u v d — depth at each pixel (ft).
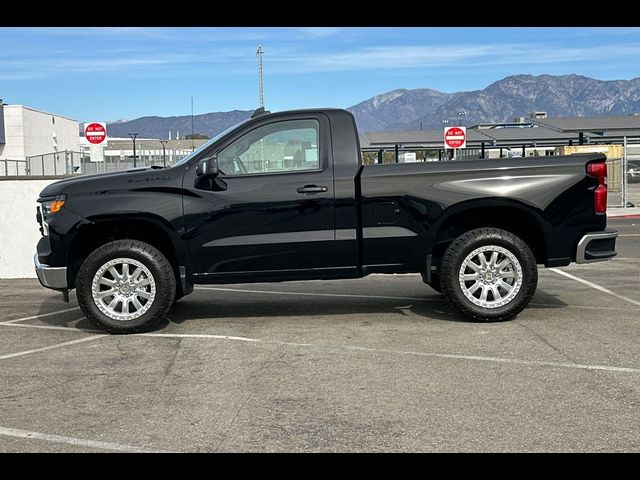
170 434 14.01
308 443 13.42
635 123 136.67
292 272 23.13
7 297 30.96
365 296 29.01
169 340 21.83
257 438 13.71
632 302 26.50
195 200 22.65
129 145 231.09
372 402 15.60
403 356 19.34
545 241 23.39
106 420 14.85
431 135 139.03
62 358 19.92
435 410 15.01
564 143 126.93
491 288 23.20
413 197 22.94
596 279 32.42
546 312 24.84
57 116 160.45
